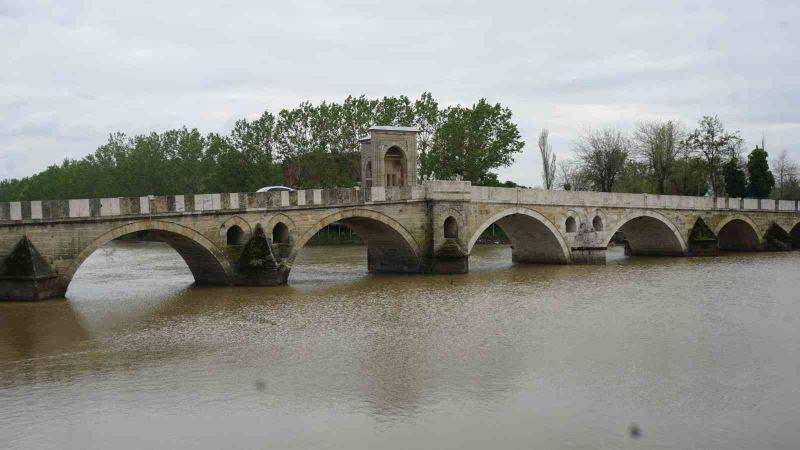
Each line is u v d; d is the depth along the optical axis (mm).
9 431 20234
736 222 77250
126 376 25484
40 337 31828
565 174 122188
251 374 25562
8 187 180625
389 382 24375
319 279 52438
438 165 88688
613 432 19844
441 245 54375
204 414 21484
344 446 19047
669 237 69562
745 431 19875
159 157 111500
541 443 19109
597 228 63125
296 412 21547
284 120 93500
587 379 24578
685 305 38969
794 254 72312
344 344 29969
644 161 99438
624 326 33250
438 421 20703
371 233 56656
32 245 39875
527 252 64188
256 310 38438
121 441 19516
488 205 56250
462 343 29906
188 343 30516
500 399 22531
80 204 40594
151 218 42562
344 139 91875
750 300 40594
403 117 90625
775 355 27750
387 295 43531
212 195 44969
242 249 46969
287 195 47938
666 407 21766
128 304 40656
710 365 26312
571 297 42156
